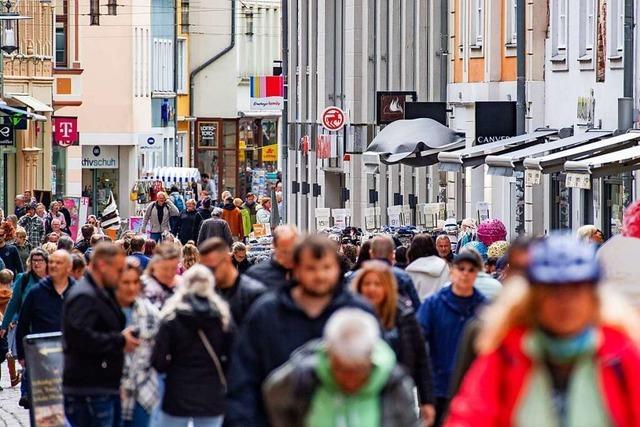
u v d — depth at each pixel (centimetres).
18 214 8731
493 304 1472
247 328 2062
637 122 5800
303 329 2047
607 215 6344
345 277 3331
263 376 2062
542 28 7188
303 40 11662
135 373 2889
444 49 8444
